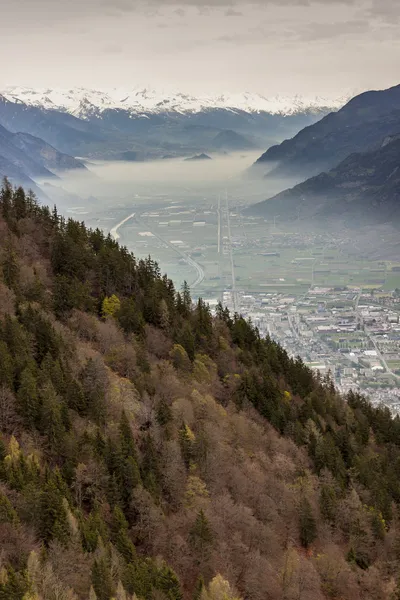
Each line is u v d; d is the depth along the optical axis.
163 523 142.38
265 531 152.62
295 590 141.38
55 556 118.00
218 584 126.19
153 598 122.12
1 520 120.38
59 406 158.88
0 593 106.81
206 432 175.75
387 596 154.50
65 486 137.38
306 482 185.00
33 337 191.12
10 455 139.50
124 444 156.62
